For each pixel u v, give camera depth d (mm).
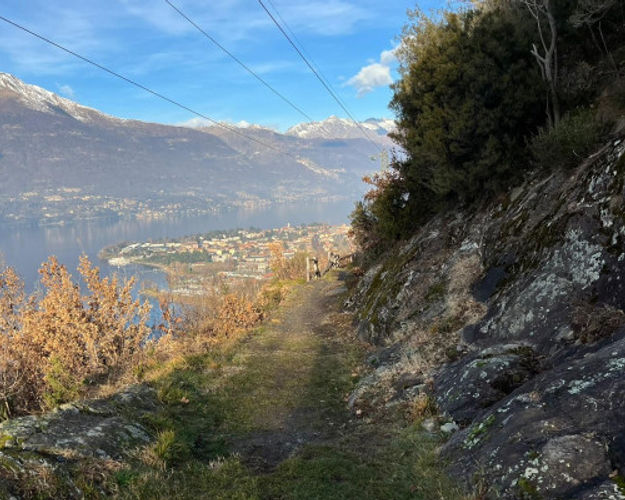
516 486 3523
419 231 14719
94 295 10875
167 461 4992
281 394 8320
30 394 8852
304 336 13836
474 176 11195
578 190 7516
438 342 8188
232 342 12727
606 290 5699
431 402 6082
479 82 10953
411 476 4570
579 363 4480
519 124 11375
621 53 11297
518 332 6621
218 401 7859
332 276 28453
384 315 11555
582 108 9891
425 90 12227
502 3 14555
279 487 4531
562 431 3717
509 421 4266
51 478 3904
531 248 7992
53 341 9625
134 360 10352
